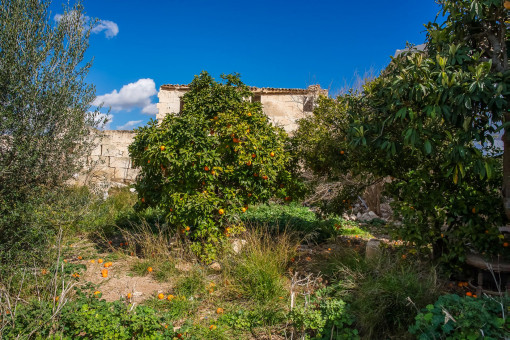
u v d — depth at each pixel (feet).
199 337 10.27
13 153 13.24
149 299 12.80
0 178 13.12
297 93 45.50
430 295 10.98
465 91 10.55
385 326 10.54
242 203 16.80
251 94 19.49
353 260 14.51
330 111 18.76
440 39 12.42
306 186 20.57
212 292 13.53
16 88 12.71
